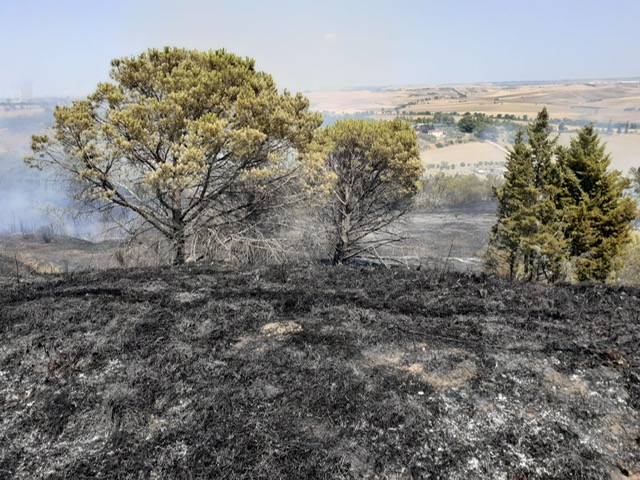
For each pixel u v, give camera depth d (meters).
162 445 2.59
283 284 5.33
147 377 3.20
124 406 2.91
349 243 16.66
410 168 15.33
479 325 4.11
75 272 6.01
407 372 3.33
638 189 29.97
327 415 2.85
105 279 5.46
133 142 9.53
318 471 2.41
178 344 3.66
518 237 17.88
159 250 11.30
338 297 4.83
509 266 18.36
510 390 3.13
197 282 5.36
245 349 3.64
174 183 9.55
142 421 2.80
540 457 2.59
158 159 10.16
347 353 3.56
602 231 18.23
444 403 2.98
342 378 3.19
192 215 11.36
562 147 20.06
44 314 4.14
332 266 6.41
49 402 2.96
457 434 2.73
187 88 10.15
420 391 3.09
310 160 11.77
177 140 10.05
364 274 5.86
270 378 3.21
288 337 3.86
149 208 11.43
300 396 3.01
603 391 3.12
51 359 3.41
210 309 4.39
